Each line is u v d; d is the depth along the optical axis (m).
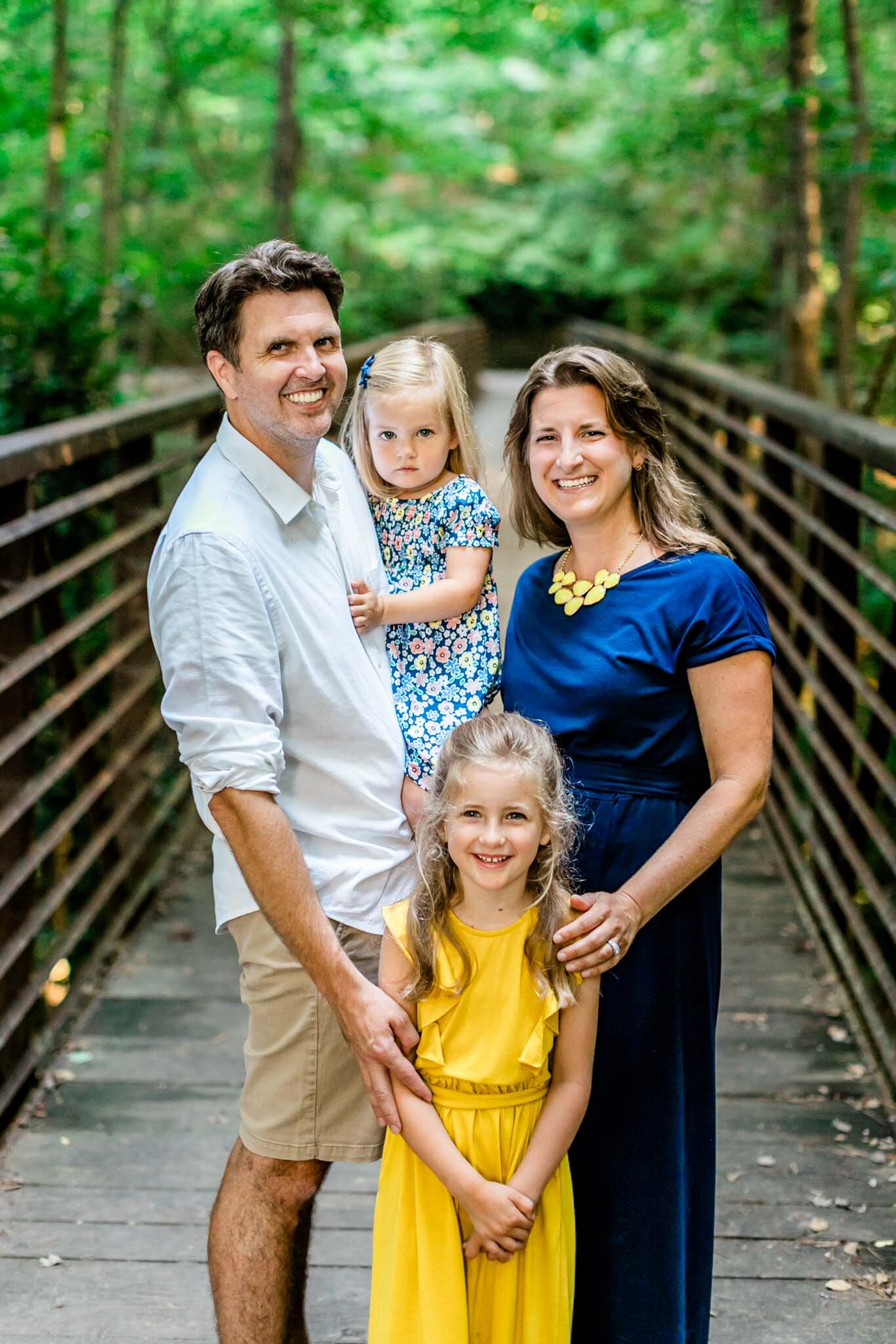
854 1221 2.60
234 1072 3.18
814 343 6.82
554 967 1.73
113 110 8.52
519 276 20.50
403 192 19.25
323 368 1.79
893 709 3.36
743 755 1.78
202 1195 2.68
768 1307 2.35
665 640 1.80
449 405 2.09
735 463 5.51
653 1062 1.85
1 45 9.27
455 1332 1.72
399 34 10.81
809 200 6.70
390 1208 1.81
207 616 1.75
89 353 5.18
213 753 1.73
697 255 16.42
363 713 1.90
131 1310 2.34
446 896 1.76
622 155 13.13
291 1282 2.00
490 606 2.11
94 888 5.32
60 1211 2.62
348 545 1.97
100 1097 3.06
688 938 1.86
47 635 3.37
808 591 4.44
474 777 1.69
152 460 4.25
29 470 2.94
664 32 9.20
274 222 9.66
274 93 11.37
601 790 1.85
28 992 3.03
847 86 6.56
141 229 11.66
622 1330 1.88
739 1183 2.72
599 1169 1.88
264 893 1.76
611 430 1.83
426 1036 1.78
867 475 6.04
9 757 2.94
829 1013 3.45
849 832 3.93
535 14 8.73
